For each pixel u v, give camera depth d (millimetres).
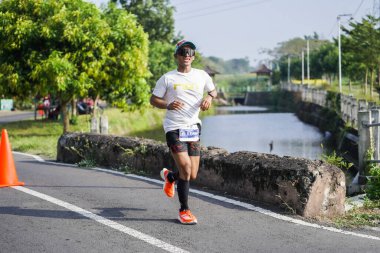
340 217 5926
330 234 5082
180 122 5289
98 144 9953
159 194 6926
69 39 18344
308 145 24234
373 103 19750
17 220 5543
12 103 50531
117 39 19438
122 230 5148
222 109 71312
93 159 10047
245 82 130250
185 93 5266
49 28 18281
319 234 5070
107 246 4637
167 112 5348
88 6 19219
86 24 18812
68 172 9039
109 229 5188
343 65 49219
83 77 18750
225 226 5312
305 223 5449
